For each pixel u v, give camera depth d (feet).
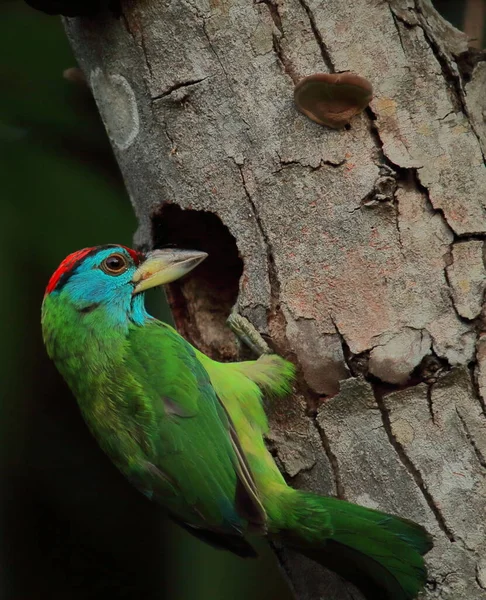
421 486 27.43
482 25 35.99
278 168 29.19
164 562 40.34
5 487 39.22
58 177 35.19
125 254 31.68
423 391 27.71
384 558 26.68
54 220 34.65
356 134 28.78
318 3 29.09
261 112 29.35
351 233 28.60
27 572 41.09
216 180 29.94
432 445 27.50
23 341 33.45
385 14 29.01
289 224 29.12
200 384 29.99
